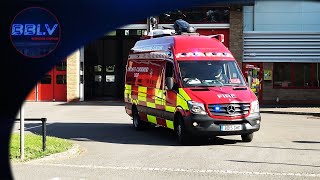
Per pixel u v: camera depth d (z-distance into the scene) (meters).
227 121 11.66
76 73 29.27
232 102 11.75
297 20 28.00
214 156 10.38
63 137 13.76
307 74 28.08
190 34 14.61
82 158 10.28
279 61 28.05
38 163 9.68
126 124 17.53
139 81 15.25
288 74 28.14
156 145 12.16
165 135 14.27
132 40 31.19
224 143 12.36
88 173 8.67
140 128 15.39
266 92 28.03
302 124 17.47
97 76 31.84
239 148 11.49
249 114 11.90
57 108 25.03
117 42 31.30
